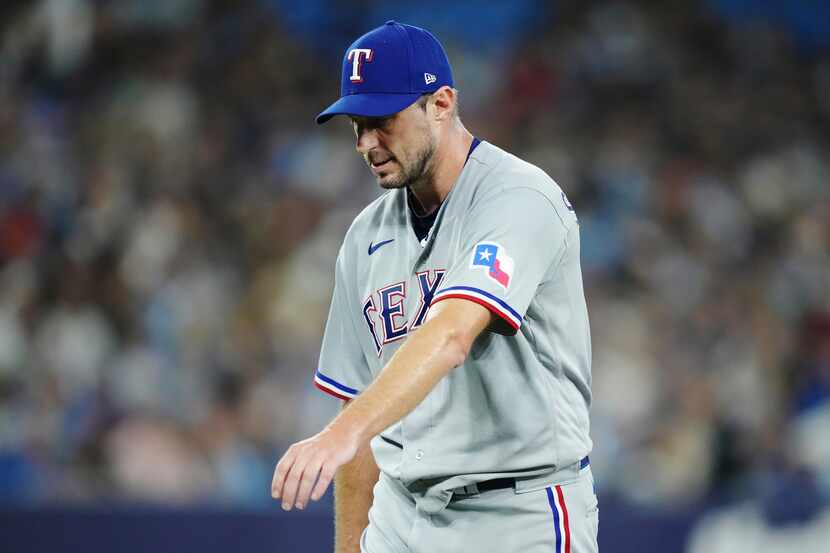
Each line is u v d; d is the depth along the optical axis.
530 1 55.34
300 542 26.50
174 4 50.38
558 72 52.69
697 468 34.16
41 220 39.34
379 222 13.23
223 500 31.36
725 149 51.47
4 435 31.34
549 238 11.76
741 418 35.56
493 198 11.90
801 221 47.84
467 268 11.30
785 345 40.31
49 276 36.88
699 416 35.16
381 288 12.95
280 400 34.53
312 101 49.59
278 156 45.47
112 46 47.94
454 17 54.97
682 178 48.56
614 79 53.25
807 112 55.41
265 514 26.50
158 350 35.44
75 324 35.28
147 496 30.69
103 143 43.84
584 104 51.97
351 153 45.31
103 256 38.09
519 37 54.50
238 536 26.38
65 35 47.06
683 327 40.72
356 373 14.04
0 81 45.66
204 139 45.38
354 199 43.41
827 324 42.47
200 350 35.81
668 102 53.03
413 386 10.36
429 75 11.99
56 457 31.20
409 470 12.64
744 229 47.62
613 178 47.47
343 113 11.79
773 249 46.72
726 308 41.81
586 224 44.53
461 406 12.35
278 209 42.41
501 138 49.38
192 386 34.28
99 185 40.56
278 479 9.82
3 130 42.69
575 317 12.41
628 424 35.91
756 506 27.78
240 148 45.66
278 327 37.50
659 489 33.47
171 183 42.41
